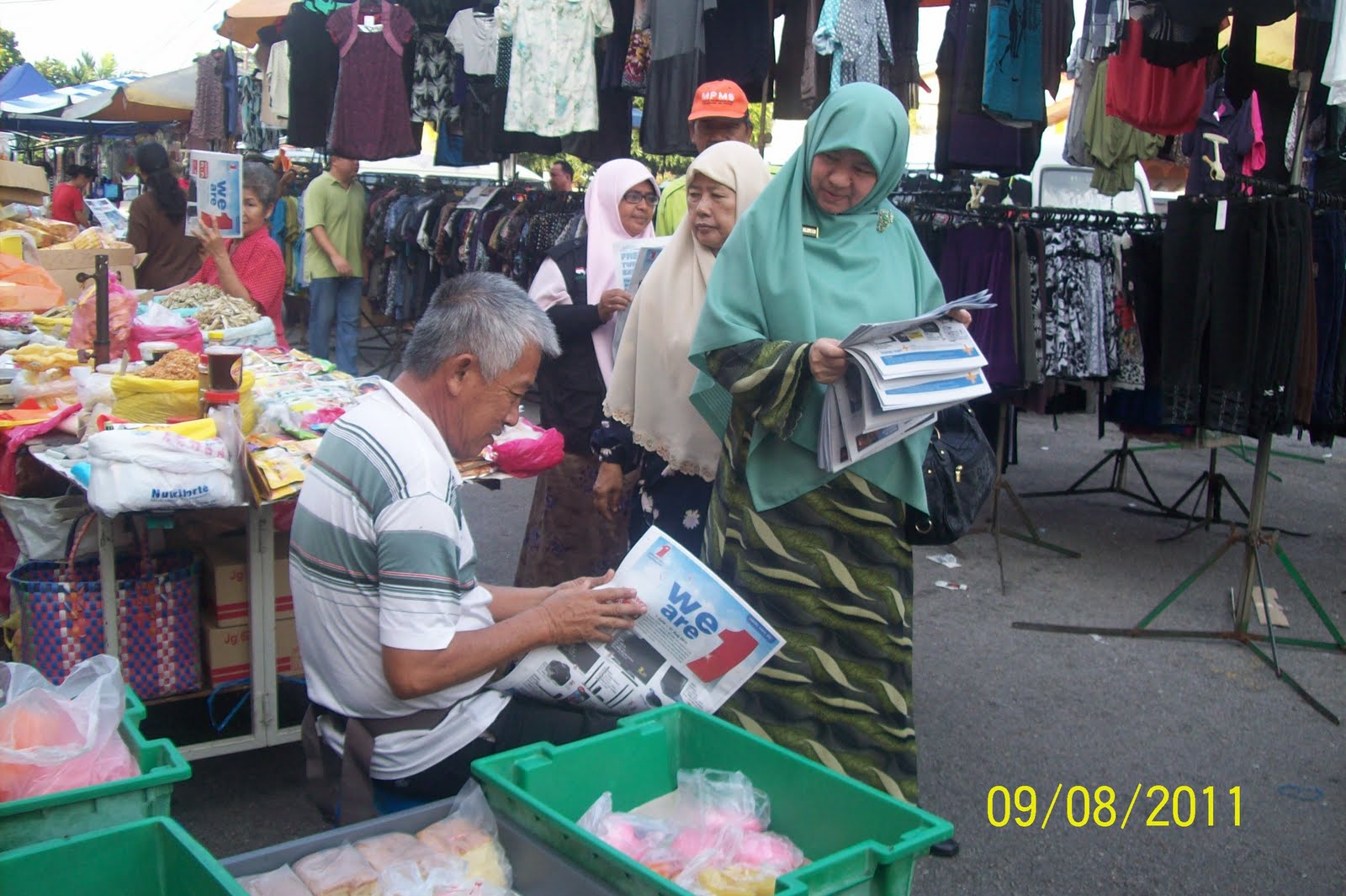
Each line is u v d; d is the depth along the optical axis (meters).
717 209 2.85
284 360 4.17
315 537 1.84
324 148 8.10
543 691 1.95
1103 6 4.79
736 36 5.47
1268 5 3.84
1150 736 3.68
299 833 2.88
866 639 2.47
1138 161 6.75
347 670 1.88
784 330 2.46
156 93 14.27
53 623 2.73
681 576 1.92
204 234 4.76
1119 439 8.96
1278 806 3.24
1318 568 5.74
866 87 2.46
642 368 2.94
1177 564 5.67
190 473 2.52
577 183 9.97
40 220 6.82
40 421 3.29
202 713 3.31
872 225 2.57
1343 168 6.11
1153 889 2.80
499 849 1.55
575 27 6.09
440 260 8.66
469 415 1.90
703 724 1.78
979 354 2.32
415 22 7.33
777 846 1.56
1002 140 5.46
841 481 2.44
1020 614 4.85
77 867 1.37
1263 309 4.38
